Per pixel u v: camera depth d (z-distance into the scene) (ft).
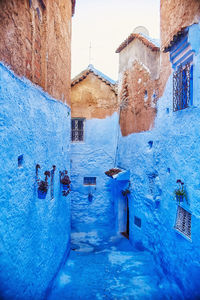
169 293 18.24
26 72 13.08
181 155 18.20
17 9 11.80
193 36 15.55
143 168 28.71
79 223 41.60
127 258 26.48
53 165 19.60
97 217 41.75
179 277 17.57
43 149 16.52
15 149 11.30
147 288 19.69
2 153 9.87
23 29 12.67
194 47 15.64
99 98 41.39
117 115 41.19
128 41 34.22
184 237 17.02
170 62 20.53
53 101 19.83
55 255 20.02
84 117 41.34
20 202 11.98
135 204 31.35
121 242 34.50
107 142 41.68
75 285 20.24
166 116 21.94
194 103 15.93
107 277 21.93
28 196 13.23
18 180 11.71
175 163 19.47
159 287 19.70
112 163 41.68
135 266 24.09
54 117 20.21
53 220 19.53
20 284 11.69
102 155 41.68
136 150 31.22
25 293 12.34
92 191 41.70
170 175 20.65
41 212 15.81
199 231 14.93
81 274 22.58
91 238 36.81
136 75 31.48
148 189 27.17
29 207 13.38
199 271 14.75
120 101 38.91
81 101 41.27
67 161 27.27
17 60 11.68
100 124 41.52
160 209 23.36
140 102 29.84
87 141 41.52
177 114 19.06
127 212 38.17
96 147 41.63
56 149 21.08
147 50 27.58
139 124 30.32
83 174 41.57
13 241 11.03
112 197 41.78
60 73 22.82
